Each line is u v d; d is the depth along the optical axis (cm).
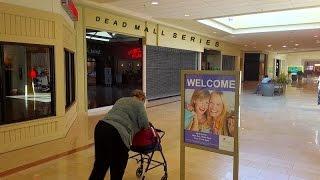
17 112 502
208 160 442
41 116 544
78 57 809
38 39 522
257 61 2845
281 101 1277
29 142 516
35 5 514
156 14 953
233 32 1430
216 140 286
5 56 478
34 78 534
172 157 453
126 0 750
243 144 539
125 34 981
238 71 264
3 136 473
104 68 1041
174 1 755
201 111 295
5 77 480
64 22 601
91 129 650
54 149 492
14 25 480
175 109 1011
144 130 337
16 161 428
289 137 597
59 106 576
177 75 1428
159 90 1296
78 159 439
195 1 749
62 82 582
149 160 357
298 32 1329
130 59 1105
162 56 1288
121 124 299
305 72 3716
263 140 571
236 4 776
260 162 434
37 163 419
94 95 1016
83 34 819
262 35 1488
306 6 789
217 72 279
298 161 439
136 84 1109
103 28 876
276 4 770
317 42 1922
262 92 1548
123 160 299
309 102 1240
